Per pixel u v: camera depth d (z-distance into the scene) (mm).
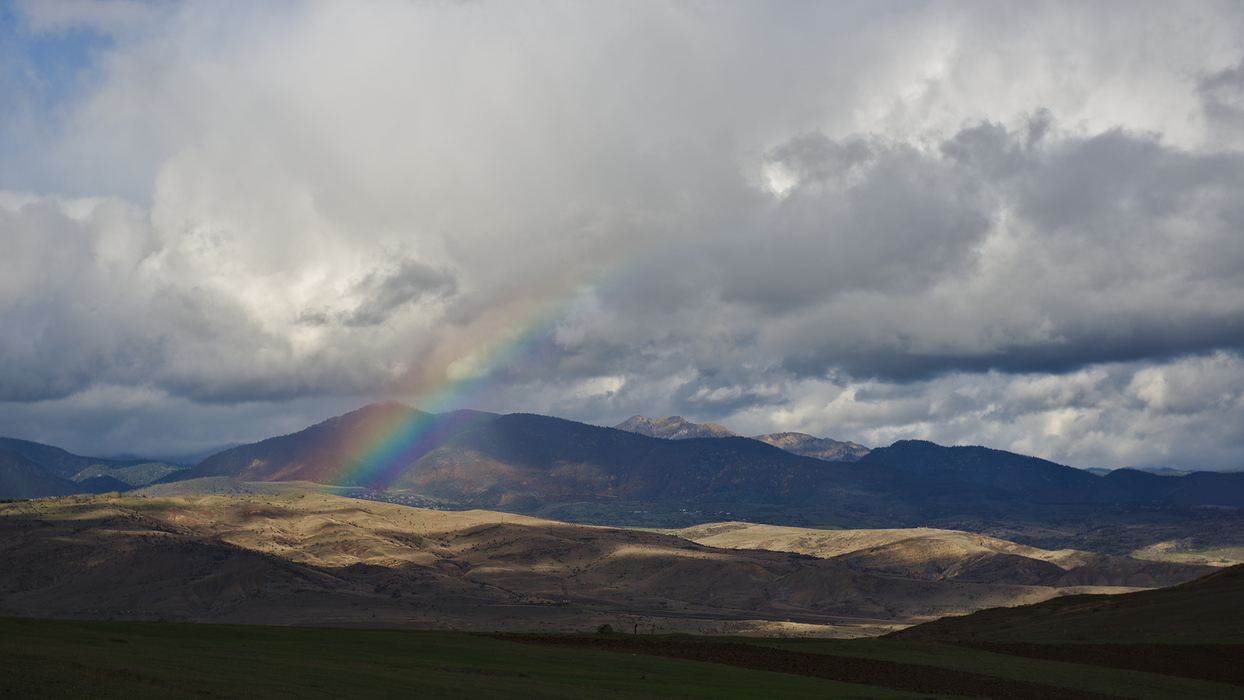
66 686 48438
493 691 62625
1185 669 102312
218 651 75500
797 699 71000
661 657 101250
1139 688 89750
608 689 70250
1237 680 96438
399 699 55594
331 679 62000
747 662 100625
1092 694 86000
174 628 95250
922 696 78812
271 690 54500
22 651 59219
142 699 47625
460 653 91938
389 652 88250
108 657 61688
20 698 44656
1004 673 97562
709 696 69750
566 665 86188
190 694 50500
